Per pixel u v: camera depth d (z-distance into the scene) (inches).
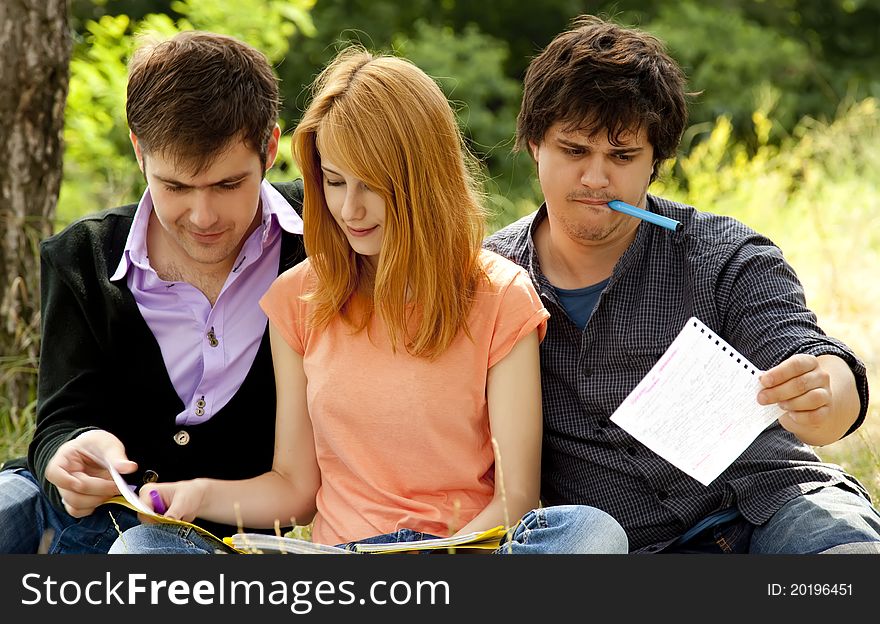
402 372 262.8
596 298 281.0
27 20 386.6
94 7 963.3
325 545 245.9
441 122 261.4
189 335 282.8
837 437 250.2
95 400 280.8
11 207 393.7
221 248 273.0
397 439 261.6
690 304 272.2
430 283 258.4
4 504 273.6
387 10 1213.1
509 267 271.6
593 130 263.3
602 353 275.4
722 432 244.5
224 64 264.4
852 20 1309.1
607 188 268.1
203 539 250.1
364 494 264.7
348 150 253.3
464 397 262.5
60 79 398.6
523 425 264.2
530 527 247.4
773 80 1174.3
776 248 277.7
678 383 248.2
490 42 1211.2
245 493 271.7
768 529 260.7
